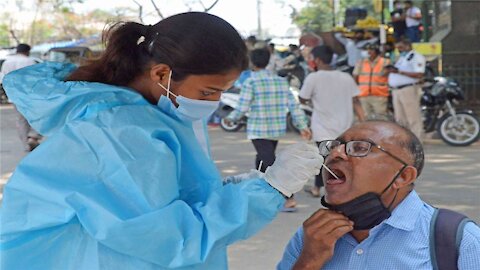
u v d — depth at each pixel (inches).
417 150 93.7
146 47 82.0
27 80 83.4
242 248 231.6
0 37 1409.9
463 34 581.9
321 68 299.4
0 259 80.0
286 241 238.7
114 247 75.5
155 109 80.7
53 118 81.4
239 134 530.9
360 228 93.7
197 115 82.3
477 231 92.7
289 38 936.3
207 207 77.7
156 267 77.9
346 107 298.4
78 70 85.3
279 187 80.7
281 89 287.9
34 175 77.9
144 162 76.2
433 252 92.7
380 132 92.5
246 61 81.7
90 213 75.5
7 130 600.1
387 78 439.5
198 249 76.0
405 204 94.5
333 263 97.4
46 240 79.3
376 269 94.6
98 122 77.2
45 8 1343.5
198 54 78.2
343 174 92.6
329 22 1056.2
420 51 585.9
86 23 1284.4
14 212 78.6
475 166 371.6
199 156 83.2
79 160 77.0
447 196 302.7
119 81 84.1
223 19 81.4
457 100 454.9
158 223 74.7
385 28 576.7
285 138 490.3
